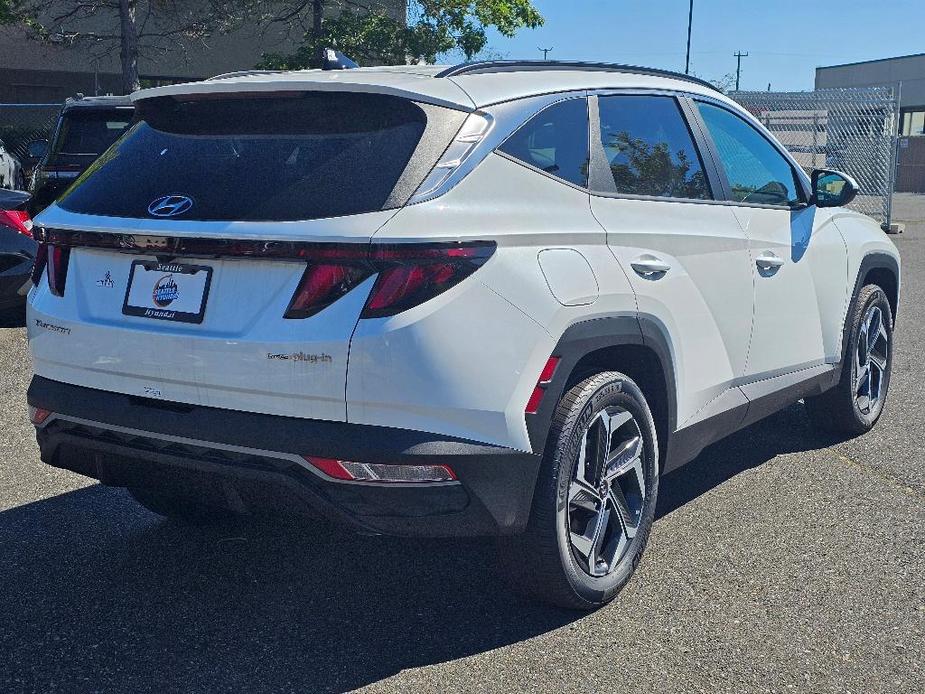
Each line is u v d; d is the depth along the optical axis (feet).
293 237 9.56
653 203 12.73
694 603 11.87
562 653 10.71
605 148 12.30
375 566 12.89
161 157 10.94
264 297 9.85
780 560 13.08
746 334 14.30
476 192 10.25
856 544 13.61
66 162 33.14
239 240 9.75
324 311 9.58
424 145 10.11
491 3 76.84
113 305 10.75
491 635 11.10
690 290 12.91
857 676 10.28
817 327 16.38
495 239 10.09
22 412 19.76
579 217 11.37
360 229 9.47
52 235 11.16
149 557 13.08
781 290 15.12
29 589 12.13
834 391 17.74
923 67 148.25
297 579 12.50
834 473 16.51
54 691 9.91
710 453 17.62
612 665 10.47
